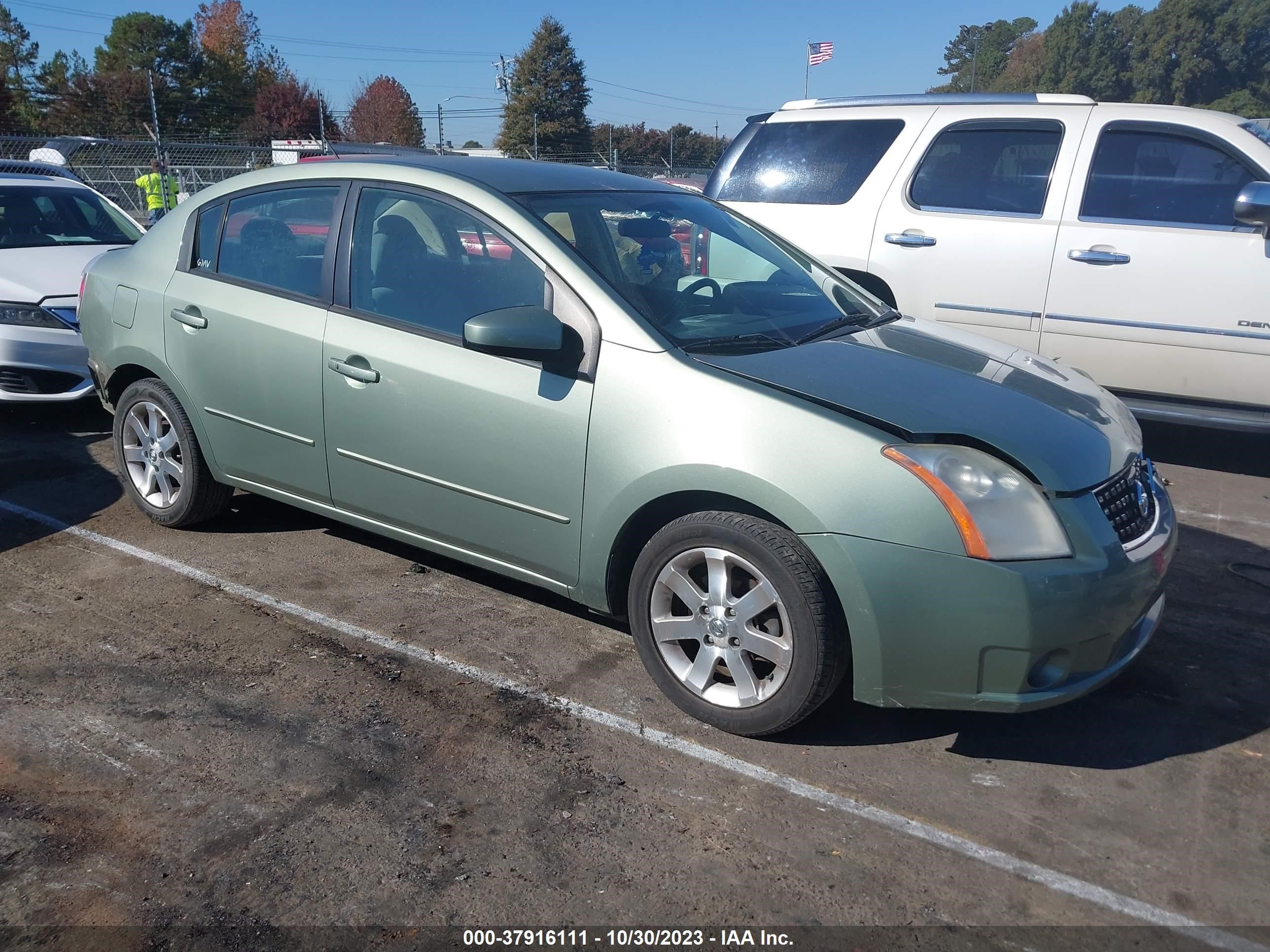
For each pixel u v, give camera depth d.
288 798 2.81
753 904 2.46
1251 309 5.32
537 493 3.38
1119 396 5.82
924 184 6.11
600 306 3.27
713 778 2.95
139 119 48.00
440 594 4.12
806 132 6.55
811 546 2.85
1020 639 2.74
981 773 3.00
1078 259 5.66
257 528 4.77
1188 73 73.19
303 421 3.96
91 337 4.77
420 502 3.71
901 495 2.77
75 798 2.79
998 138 5.95
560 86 60.62
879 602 2.79
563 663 3.59
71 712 3.21
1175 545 3.19
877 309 4.17
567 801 2.83
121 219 8.00
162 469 4.61
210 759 2.98
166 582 4.18
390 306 3.73
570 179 3.95
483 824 2.73
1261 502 5.42
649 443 3.10
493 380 3.41
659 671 3.27
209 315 4.19
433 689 3.39
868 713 3.31
